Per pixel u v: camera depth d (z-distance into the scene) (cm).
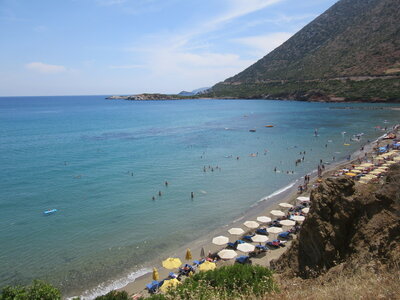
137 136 8469
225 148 6744
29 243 2588
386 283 781
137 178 4519
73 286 2008
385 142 6631
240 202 3562
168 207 3412
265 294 975
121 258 2369
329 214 1308
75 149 6625
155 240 2661
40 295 1278
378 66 18612
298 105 17475
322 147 6688
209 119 12569
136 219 3095
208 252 2452
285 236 2653
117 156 5959
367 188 1337
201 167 5150
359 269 959
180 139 7962
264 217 2875
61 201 3575
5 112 17000
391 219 1143
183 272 2173
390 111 12794
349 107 14875
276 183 4269
